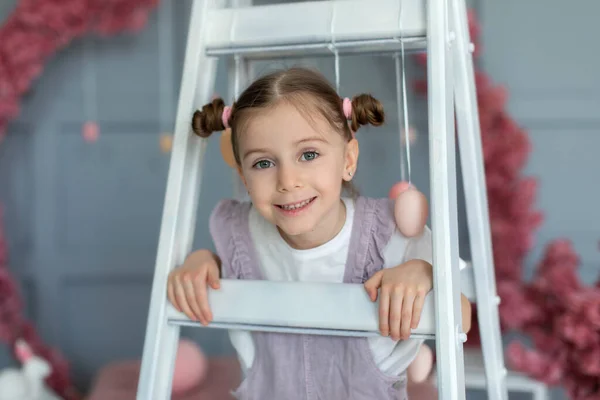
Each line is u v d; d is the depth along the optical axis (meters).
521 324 1.68
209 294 1.01
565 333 1.52
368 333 0.94
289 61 1.29
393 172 1.92
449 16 1.04
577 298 1.53
